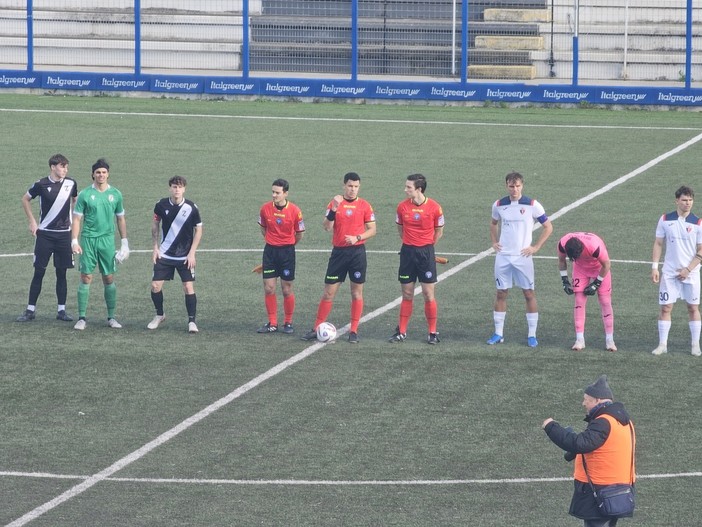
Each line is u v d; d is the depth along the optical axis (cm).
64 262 5534
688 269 5000
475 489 3672
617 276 6328
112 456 3925
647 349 5150
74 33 13325
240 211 7750
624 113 11469
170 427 4188
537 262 6625
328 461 3888
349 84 12031
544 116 11275
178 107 11594
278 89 12100
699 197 8156
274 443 4044
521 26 12788
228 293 6028
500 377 4753
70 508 3516
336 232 5134
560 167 9100
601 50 12731
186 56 13038
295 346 5175
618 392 4575
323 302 5231
